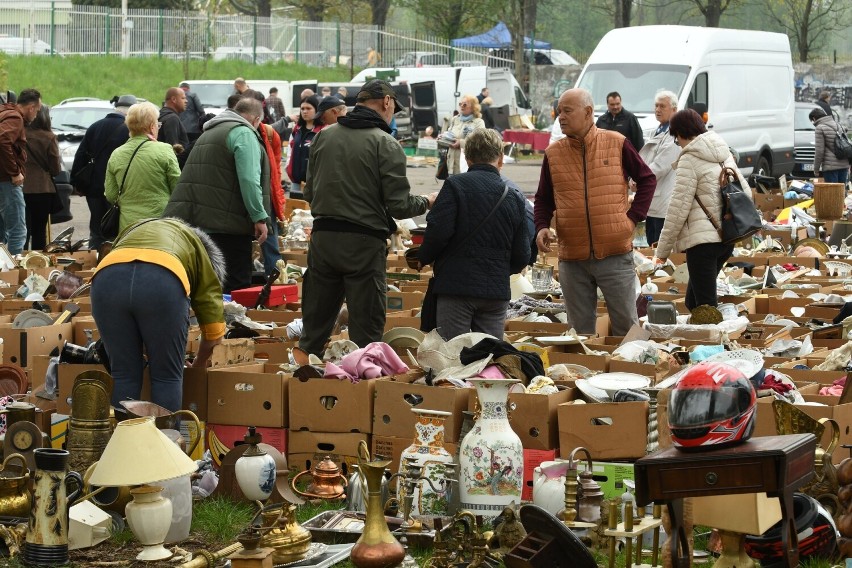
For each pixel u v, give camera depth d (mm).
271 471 6961
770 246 17469
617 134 10609
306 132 19750
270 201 14078
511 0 67375
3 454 7223
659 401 6961
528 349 9211
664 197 17172
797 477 5137
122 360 7828
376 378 8117
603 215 10562
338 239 9859
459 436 7492
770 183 25031
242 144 12055
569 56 75500
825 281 14555
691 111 11656
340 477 7371
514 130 46625
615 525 5855
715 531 6402
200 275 8109
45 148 17250
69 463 6996
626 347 9500
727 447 5137
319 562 6258
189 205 12180
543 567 5387
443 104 48719
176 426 7449
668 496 5109
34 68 53188
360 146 9836
